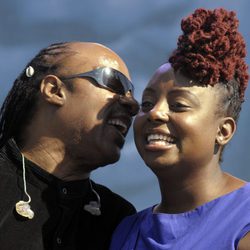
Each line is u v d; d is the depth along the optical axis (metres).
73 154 3.23
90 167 3.27
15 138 3.29
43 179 3.12
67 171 3.23
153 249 2.62
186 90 2.58
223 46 2.58
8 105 3.33
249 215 2.47
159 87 2.63
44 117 3.24
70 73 3.26
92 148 3.23
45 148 3.22
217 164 2.66
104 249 3.16
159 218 2.65
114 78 3.28
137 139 2.68
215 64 2.58
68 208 3.12
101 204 3.31
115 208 3.33
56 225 3.08
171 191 2.68
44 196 3.10
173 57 2.62
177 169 2.61
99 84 3.24
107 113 3.24
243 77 2.68
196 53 2.58
